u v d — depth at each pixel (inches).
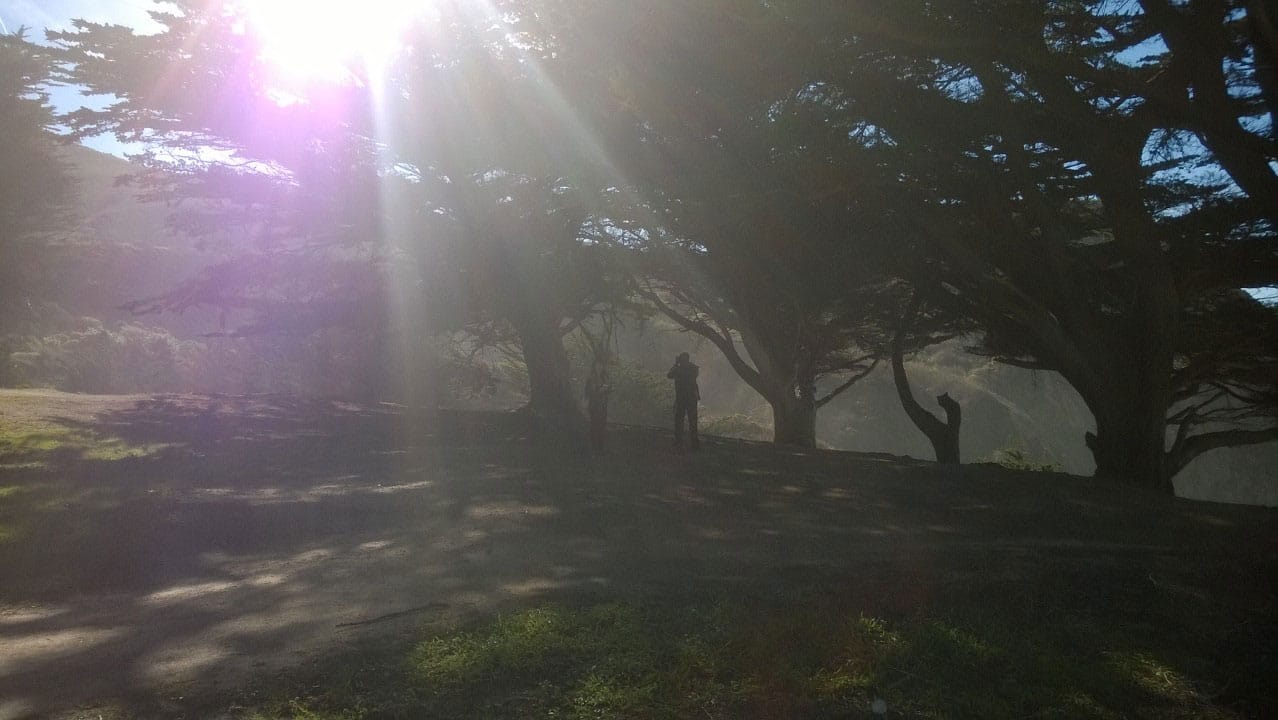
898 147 505.0
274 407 924.6
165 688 188.2
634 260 840.3
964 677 195.9
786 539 348.5
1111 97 478.0
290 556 313.0
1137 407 632.4
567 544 330.3
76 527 356.8
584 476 506.9
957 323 904.9
